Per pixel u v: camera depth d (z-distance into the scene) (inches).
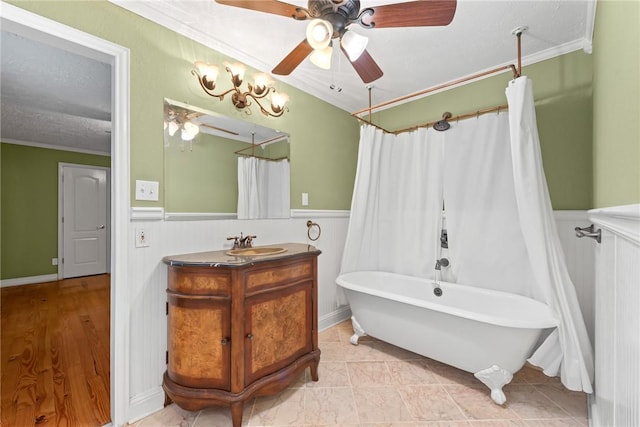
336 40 74.6
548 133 82.4
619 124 37.2
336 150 115.6
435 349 75.2
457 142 94.6
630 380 30.6
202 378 58.1
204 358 58.1
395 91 106.0
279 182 93.6
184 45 70.5
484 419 59.6
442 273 99.2
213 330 58.0
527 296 81.2
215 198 76.9
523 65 85.8
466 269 91.7
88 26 55.6
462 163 93.4
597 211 46.7
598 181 56.6
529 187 69.4
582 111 77.2
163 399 64.8
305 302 72.2
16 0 47.9
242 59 82.8
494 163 87.5
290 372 65.9
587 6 62.7
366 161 106.3
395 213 111.1
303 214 101.2
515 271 83.1
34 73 90.7
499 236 86.0
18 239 171.6
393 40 76.1
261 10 48.9
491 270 87.0
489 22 68.8
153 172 64.5
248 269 59.4
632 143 31.4
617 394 37.6
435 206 100.6
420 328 77.2
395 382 73.0
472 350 68.4
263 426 58.4
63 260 185.9
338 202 116.1
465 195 92.7
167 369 63.2
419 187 104.1
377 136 109.3
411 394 68.1
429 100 106.8
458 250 93.5
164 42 66.9
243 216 83.4
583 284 76.7
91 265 196.9
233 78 77.6
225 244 78.9
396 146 111.5
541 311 71.8
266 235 89.4
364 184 106.4
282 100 87.5
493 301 83.2
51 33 51.2
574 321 63.9
